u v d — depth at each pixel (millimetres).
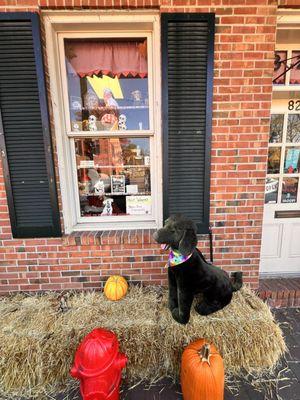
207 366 1625
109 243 2377
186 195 2312
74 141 2408
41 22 2023
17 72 2035
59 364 1879
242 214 2379
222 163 2277
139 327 1964
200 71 2086
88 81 2320
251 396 1771
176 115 2158
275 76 2535
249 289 2412
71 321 2018
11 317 2074
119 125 2396
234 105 2182
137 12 2051
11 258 2387
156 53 2131
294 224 2803
